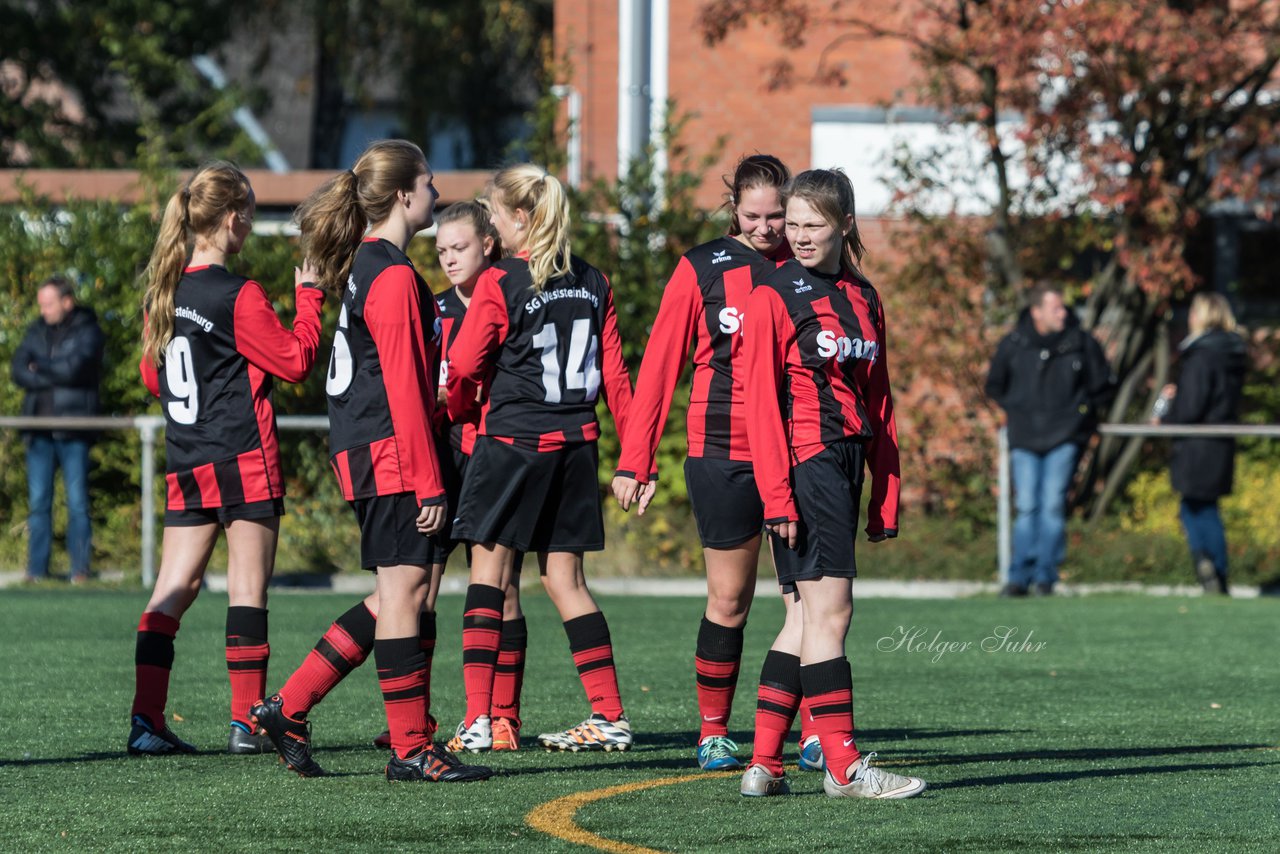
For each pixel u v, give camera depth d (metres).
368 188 18.34
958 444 50.69
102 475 47.16
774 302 16.62
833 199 16.86
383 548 17.72
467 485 20.06
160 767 18.73
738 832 15.10
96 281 48.44
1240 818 15.79
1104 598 42.38
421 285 17.89
